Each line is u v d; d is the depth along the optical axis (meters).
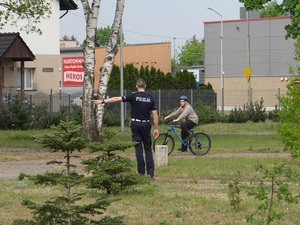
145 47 128.38
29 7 62.25
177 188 28.17
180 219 21.42
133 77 102.00
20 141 57.62
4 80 87.88
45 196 25.30
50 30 95.81
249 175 33.00
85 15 56.22
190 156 44.72
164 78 107.00
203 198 25.02
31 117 76.12
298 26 64.56
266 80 139.50
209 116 88.88
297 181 18.20
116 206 23.42
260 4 65.62
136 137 30.98
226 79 143.25
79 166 36.84
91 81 55.56
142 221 20.91
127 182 25.88
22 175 15.02
